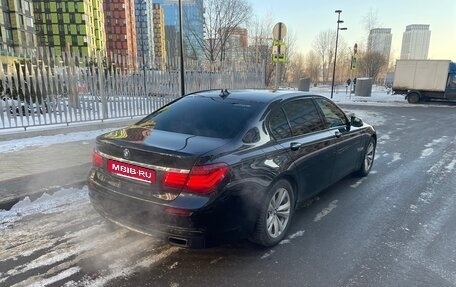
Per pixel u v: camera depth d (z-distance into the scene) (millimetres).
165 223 3020
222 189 3021
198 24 27531
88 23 92938
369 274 3211
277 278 3119
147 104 11047
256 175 3330
